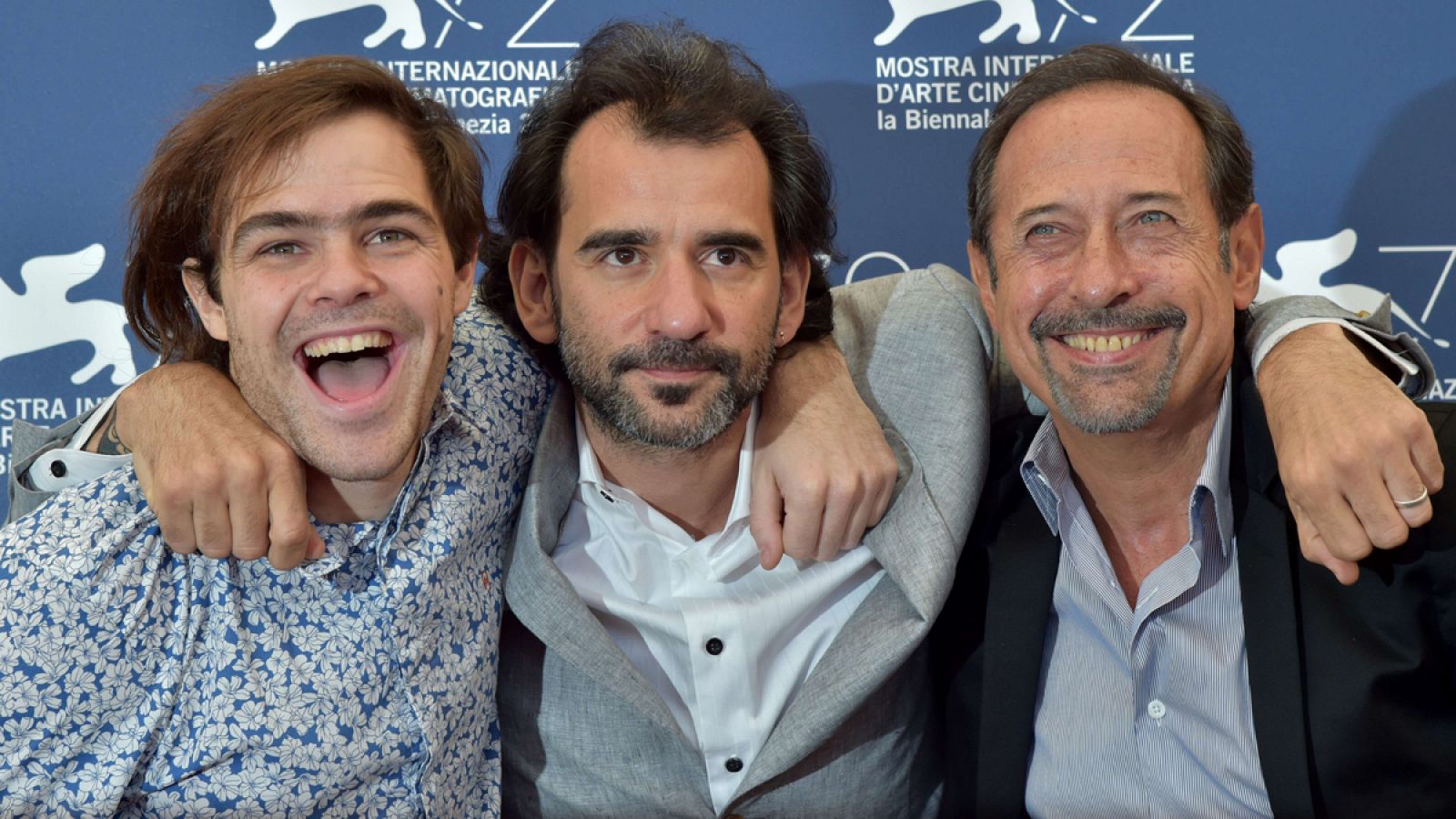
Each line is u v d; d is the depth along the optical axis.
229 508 1.18
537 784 1.46
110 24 1.79
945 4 1.84
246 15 1.80
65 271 1.80
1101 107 1.39
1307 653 1.33
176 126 1.37
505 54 1.82
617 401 1.40
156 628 1.24
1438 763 1.31
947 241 1.88
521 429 1.49
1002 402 1.66
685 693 1.51
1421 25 1.83
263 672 1.27
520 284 1.54
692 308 1.34
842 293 1.73
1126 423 1.36
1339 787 1.30
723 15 1.84
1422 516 1.14
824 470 1.38
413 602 1.31
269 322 1.24
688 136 1.38
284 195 1.24
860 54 1.85
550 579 1.40
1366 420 1.16
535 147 1.48
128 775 1.23
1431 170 1.84
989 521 1.55
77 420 1.47
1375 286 1.85
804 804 1.48
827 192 1.60
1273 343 1.39
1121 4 1.84
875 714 1.50
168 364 1.39
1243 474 1.41
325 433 1.27
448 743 1.35
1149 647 1.46
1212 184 1.39
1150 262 1.35
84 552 1.20
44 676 1.18
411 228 1.29
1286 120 1.84
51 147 1.79
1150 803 1.44
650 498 1.52
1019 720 1.45
